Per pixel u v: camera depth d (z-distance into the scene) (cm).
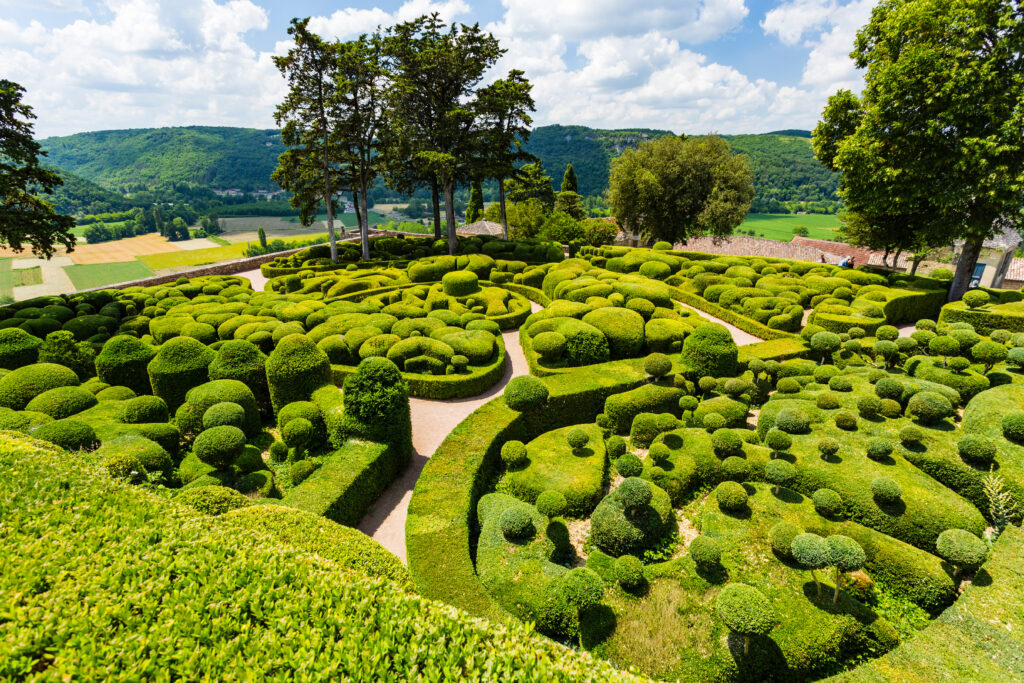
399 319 2308
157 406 1362
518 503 1158
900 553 955
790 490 1166
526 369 2050
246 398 1448
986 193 2080
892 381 1430
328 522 943
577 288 2494
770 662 774
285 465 1323
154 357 1667
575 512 1194
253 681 441
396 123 3681
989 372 1558
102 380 1661
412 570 936
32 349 1836
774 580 915
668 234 4809
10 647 436
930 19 2166
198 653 462
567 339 1880
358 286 2919
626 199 4638
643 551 1063
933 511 1027
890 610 908
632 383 1664
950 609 797
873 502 1079
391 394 1308
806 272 3102
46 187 2873
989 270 4116
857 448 1252
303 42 3422
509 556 991
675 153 4488
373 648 485
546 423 1573
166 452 1184
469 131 3906
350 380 1321
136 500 751
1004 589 823
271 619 512
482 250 4019
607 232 5216
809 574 924
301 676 449
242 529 736
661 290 2417
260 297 2669
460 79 3769
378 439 1327
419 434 1569
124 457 1064
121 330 2350
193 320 2198
